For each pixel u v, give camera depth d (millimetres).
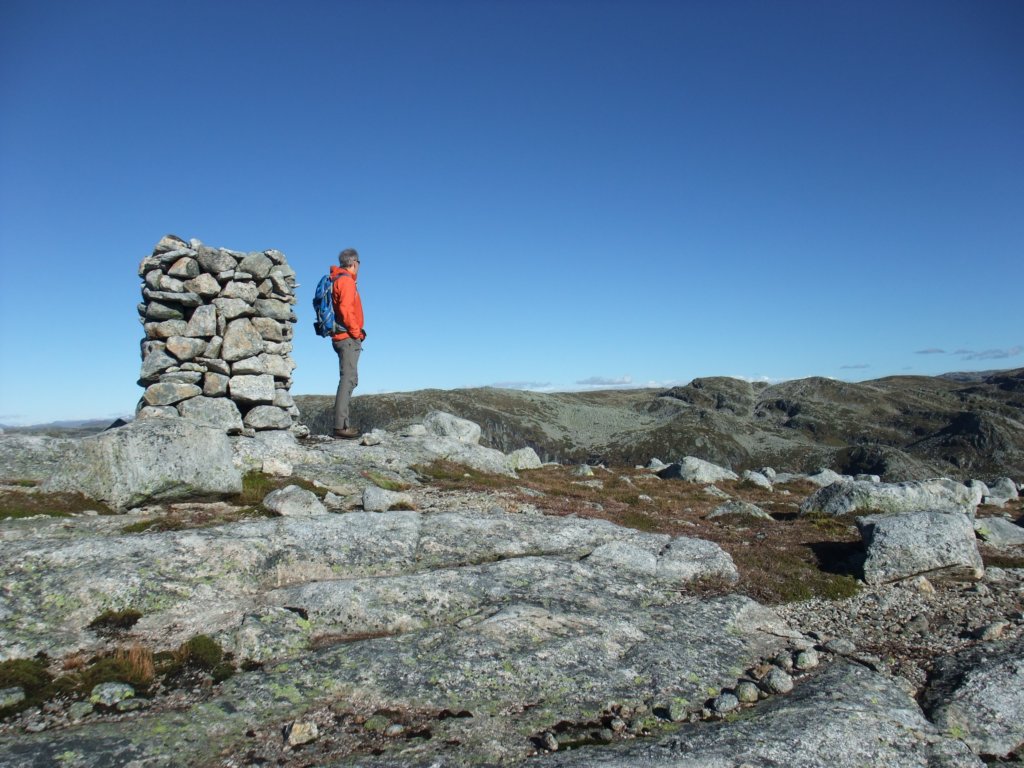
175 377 22422
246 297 23609
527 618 12195
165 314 22719
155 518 15812
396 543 15438
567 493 26281
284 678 10109
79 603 11617
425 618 12430
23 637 10672
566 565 15062
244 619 11695
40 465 19891
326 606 12219
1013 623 14039
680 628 12719
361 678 10219
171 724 8844
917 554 16766
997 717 10266
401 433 31219
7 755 7891
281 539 14586
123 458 16578
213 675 10281
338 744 8789
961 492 26109
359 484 21188
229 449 18328
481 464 29141
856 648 13133
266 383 23672
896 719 9984
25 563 12320
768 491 36812
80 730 8578
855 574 17328
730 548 18578
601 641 11734
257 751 8562
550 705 10016
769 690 10859
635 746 8953
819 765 8664
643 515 22922
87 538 13586
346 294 24656
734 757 8633
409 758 8461
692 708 10250
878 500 25312
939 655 12742
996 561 18953
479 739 9039
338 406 26203
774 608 15133
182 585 12508
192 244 23094
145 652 10500
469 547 15945
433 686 10156
